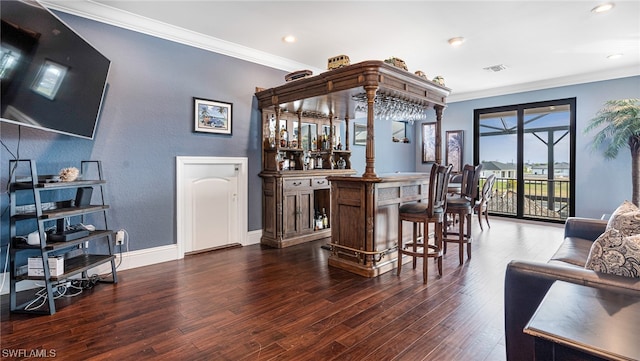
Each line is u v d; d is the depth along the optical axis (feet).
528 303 5.25
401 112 13.79
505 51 14.51
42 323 7.47
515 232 17.28
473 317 7.75
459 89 21.93
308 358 6.14
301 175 15.11
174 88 12.39
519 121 21.09
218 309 8.20
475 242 15.07
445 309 8.18
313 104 14.10
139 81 11.53
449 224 18.13
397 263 11.16
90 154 10.55
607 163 17.85
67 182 8.72
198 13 10.95
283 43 13.52
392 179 11.23
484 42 13.43
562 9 10.68
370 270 10.54
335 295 9.07
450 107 24.21
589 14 11.03
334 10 10.69
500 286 9.69
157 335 6.95
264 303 8.55
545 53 14.82
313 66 16.65
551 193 20.08
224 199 14.24
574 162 18.97
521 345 5.34
